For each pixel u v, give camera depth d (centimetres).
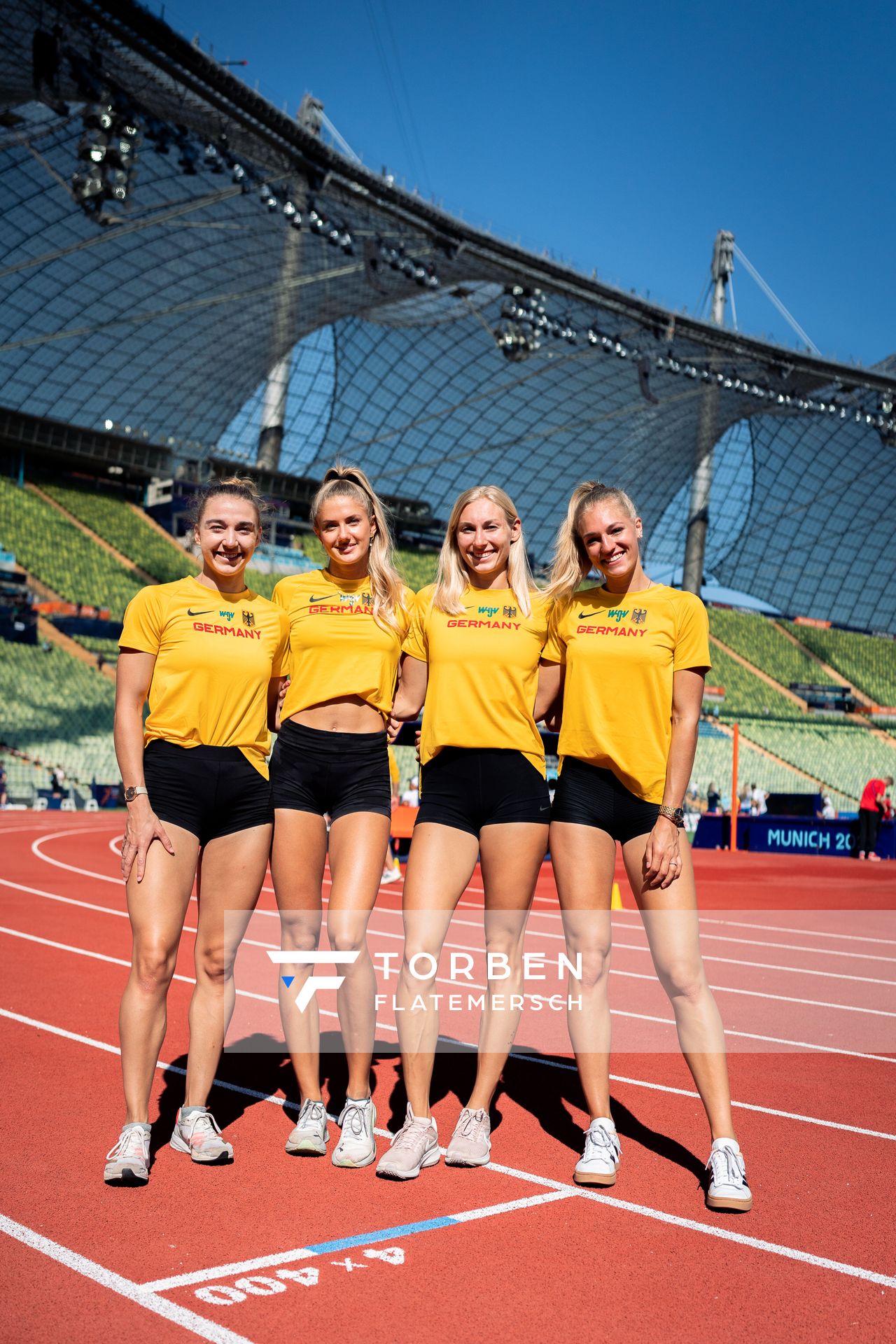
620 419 5109
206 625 364
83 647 3672
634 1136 392
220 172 2800
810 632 6322
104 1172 337
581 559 383
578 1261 287
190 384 4512
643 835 360
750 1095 448
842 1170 361
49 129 2844
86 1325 247
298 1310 256
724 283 4562
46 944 763
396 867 1316
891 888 1358
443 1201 327
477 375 4766
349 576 393
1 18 2264
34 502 4256
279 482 4941
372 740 385
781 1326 254
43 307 3712
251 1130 392
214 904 369
